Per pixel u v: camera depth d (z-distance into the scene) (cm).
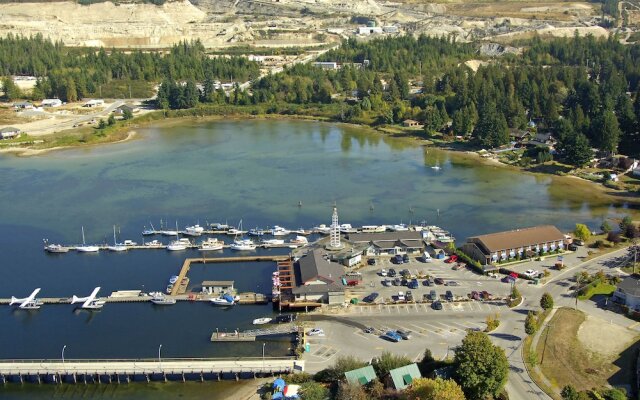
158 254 18875
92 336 14450
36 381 12938
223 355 13538
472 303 15138
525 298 15312
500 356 11400
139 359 13300
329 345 13550
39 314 15462
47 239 19900
